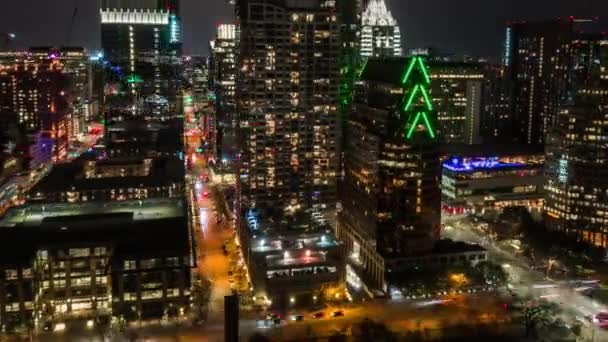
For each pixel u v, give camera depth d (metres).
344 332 199.62
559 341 193.00
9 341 198.88
